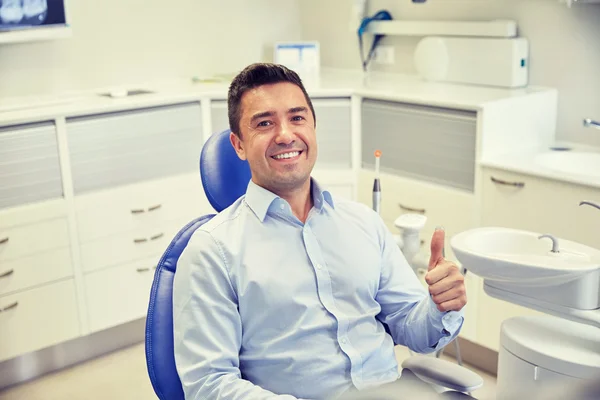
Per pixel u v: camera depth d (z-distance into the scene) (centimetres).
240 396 142
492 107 282
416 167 316
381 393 151
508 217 278
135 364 322
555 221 262
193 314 153
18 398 296
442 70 340
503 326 210
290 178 161
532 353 196
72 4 346
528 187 269
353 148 340
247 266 157
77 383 307
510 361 204
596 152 292
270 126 160
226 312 154
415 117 310
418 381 157
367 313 166
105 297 318
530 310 275
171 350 157
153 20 374
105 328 323
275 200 162
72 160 301
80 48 352
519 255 196
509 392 205
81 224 306
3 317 291
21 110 295
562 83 306
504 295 206
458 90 317
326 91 333
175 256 165
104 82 362
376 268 169
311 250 163
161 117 323
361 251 168
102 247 314
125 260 321
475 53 324
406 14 367
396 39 373
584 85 298
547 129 308
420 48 346
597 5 288
